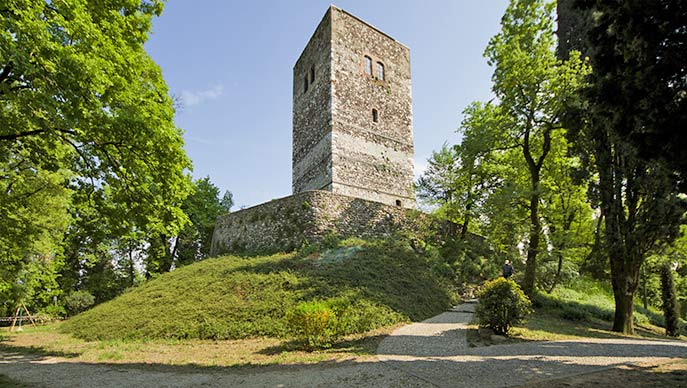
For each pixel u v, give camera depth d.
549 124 14.16
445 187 20.06
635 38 5.36
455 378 5.54
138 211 8.03
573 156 14.55
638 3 5.16
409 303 12.41
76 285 26.02
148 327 11.45
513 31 14.41
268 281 12.97
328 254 15.45
